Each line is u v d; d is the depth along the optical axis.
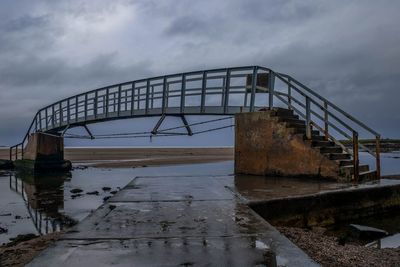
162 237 3.74
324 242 5.11
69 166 28.88
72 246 3.42
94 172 29.17
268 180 9.20
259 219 4.59
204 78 12.83
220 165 37.06
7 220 11.16
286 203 6.33
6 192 17.89
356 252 4.70
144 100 15.66
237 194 6.74
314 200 6.76
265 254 3.15
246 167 11.06
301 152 9.79
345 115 9.71
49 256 3.12
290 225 6.38
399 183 8.52
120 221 4.51
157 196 6.50
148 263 2.94
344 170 8.95
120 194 6.74
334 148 10.09
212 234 3.85
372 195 7.77
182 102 13.56
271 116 10.55
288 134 10.09
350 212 7.34
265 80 11.16
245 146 11.14
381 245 5.71
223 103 12.24
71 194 16.62
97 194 16.45
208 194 6.73
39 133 27.14
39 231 9.58
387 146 78.56
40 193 17.30
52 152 28.31
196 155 76.69
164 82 14.46
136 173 27.36
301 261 2.96
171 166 36.03
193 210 5.19
